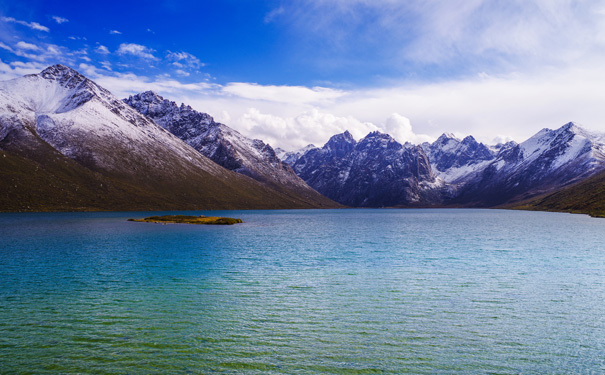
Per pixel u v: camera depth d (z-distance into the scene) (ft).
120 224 454.40
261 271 162.91
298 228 444.96
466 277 151.12
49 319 99.04
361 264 181.68
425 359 78.69
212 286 134.92
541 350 83.20
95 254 209.77
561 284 139.33
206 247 245.45
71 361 76.38
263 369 74.13
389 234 362.74
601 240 294.46
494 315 104.22
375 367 75.25
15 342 84.79
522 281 143.95
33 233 328.90
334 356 79.66
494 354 81.10
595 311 107.86
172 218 531.91
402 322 98.73
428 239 308.19
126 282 140.56
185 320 99.14
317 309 108.88
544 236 331.57
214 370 73.56
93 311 105.70
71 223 457.27
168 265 176.86
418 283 140.56
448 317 102.58
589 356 80.53
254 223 540.93
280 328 94.22
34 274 154.30
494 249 240.32
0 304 111.55
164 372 72.64
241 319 100.17
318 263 184.14
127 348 82.33
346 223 574.15
